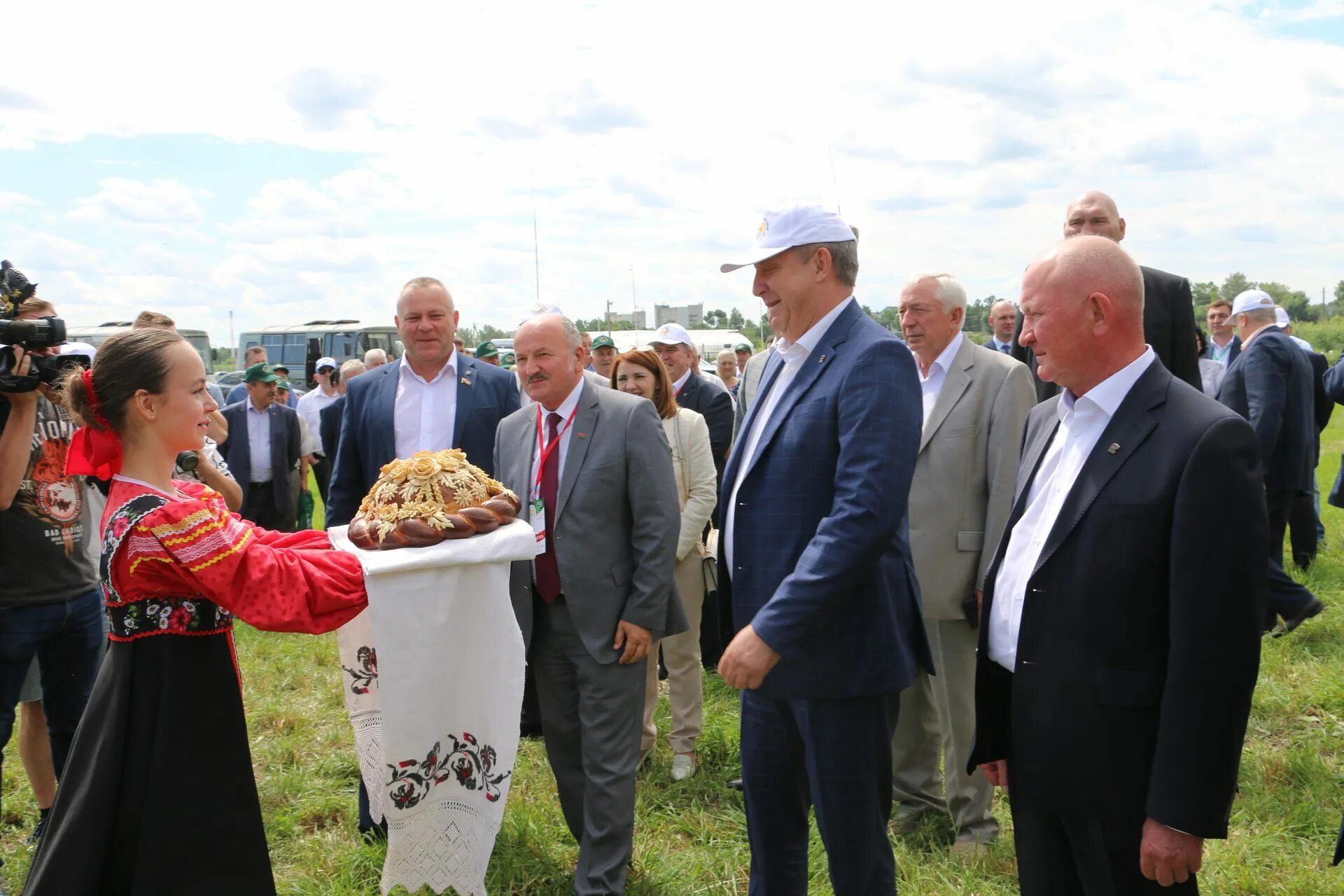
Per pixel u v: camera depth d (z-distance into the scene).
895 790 3.93
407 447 3.90
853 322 2.50
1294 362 6.07
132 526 2.12
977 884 3.30
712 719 5.07
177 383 2.21
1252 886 3.19
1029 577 2.08
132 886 2.12
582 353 3.52
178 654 2.18
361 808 3.83
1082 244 2.06
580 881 3.20
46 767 3.87
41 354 3.22
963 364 3.73
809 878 3.43
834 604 2.26
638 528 3.38
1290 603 5.37
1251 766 4.12
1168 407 1.96
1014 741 2.11
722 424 6.14
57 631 3.59
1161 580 1.92
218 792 2.20
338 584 2.33
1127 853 1.96
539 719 4.10
